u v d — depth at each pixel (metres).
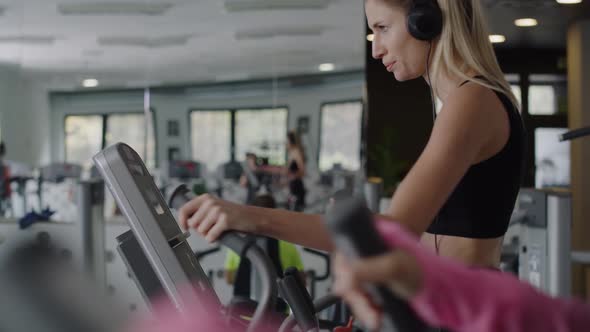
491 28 7.69
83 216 3.99
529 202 3.32
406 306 0.55
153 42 11.42
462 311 0.55
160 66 11.48
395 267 0.51
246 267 3.62
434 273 0.54
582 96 7.67
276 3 9.80
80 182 4.01
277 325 1.21
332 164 11.01
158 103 11.56
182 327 0.86
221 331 0.96
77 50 11.57
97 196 4.05
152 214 0.99
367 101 7.73
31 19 10.80
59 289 0.62
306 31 11.03
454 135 1.04
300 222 0.96
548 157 7.75
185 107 11.45
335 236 0.51
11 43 11.44
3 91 11.62
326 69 11.09
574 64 7.66
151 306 1.05
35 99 11.72
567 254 3.27
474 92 1.09
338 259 0.52
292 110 11.18
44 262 0.62
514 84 7.79
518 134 1.15
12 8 10.23
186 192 0.96
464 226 1.17
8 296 0.61
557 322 0.57
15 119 11.67
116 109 11.63
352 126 10.98
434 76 1.21
